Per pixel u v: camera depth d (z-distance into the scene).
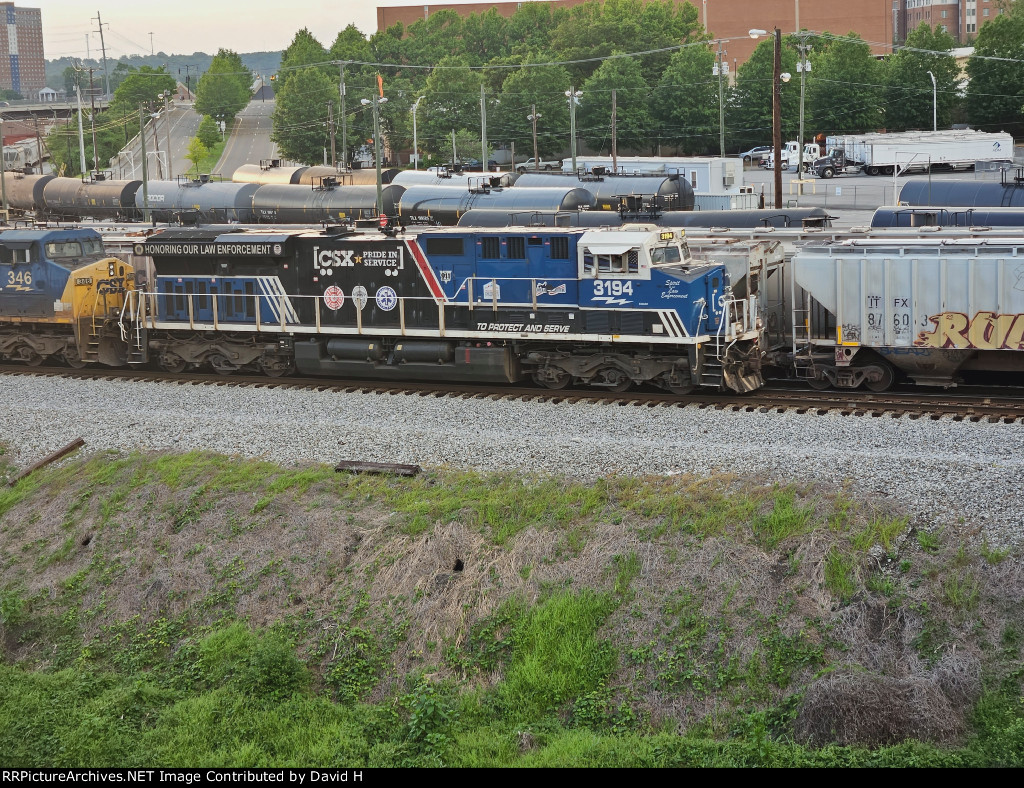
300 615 23.00
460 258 36.00
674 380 33.97
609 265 33.66
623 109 138.88
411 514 24.58
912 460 24.08
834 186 107.00
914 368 33.56
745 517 22.38
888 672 18.88
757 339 35.06
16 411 34.56
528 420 30.44
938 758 16.67
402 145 146.75
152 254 40.72
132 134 186.12
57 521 27.48
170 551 25.48
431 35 188.25
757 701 19.06
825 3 176.75
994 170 78.19
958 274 31.83
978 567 20.06
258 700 20.73
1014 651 18.64
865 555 20.67
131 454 29.59
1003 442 25.88
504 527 23.69
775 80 61.09
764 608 20.39
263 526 25.38
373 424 30.81
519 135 141.38
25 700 21.33
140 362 41.50
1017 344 31.47
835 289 33.62
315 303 38.25
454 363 36.59
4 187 89.94
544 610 21.44
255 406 33.97
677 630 20.52
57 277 40.88
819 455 24.92
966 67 133.38
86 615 24.53
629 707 19.55
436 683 20.83
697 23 177.25
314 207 72.69
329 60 177.25
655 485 24.36
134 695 21.25
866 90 135.88
